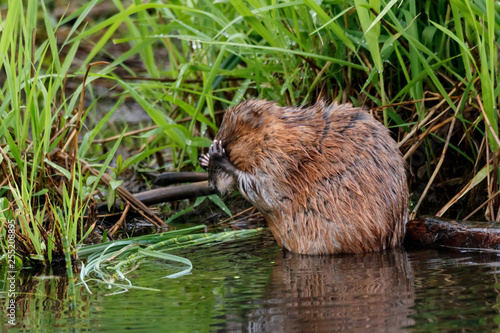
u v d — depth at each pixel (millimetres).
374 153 7398
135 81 12609
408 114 9656
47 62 15695
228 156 7895
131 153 12469
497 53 8609
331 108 7758
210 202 10406
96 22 18250
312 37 9398
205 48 10305
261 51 9828
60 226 7340
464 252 6957
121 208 9648
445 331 4484
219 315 5078
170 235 8312
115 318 5125
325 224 7270
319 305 5211
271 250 7617
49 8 18906
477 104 8961
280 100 10070
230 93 11391
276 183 7508
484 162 9180
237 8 8617
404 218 7602
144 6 8883
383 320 4770
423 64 8203
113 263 7211
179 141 9891
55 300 5758
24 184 7457
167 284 6125
